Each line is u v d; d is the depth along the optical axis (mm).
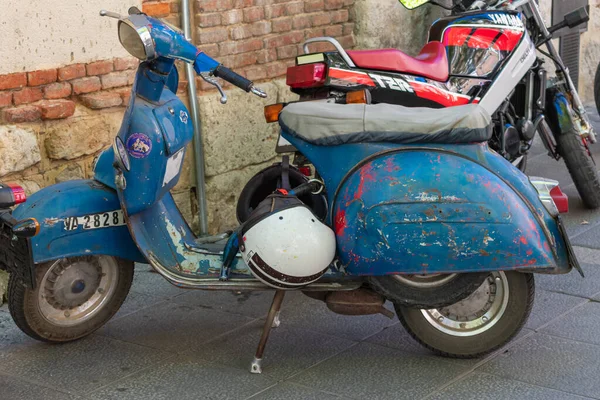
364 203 4062
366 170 4113
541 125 6793
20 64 5332
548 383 4234
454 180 4039
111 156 4484
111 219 4453
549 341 4695
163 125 4254
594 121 9523
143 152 4199
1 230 3848
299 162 4926
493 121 6121
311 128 4250
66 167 5680
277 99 6781
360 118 4164
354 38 7352
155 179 4266
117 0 5793
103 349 4672
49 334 4602
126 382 4297
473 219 4012
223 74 4062
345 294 4297
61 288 4578
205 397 4141
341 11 7207
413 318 4426
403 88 5523
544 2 9531
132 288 5539
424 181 4039
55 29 5480
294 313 5133
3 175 5273
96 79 5754
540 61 6477
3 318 5074
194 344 4730
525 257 4039
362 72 5402
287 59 6875
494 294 4395
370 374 4355
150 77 4211
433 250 4020
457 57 5957
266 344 4719
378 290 4223
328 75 5207
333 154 4246
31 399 4145
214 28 6332
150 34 3963
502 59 6012
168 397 4148
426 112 4156
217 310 5191
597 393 4125
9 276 4949
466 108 4180
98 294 4719
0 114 5301
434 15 7879
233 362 4512
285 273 4059
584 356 4512
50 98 5531
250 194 5199
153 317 5102
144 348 4680
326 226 4148
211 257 4523
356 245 4082
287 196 4199
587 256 5949
